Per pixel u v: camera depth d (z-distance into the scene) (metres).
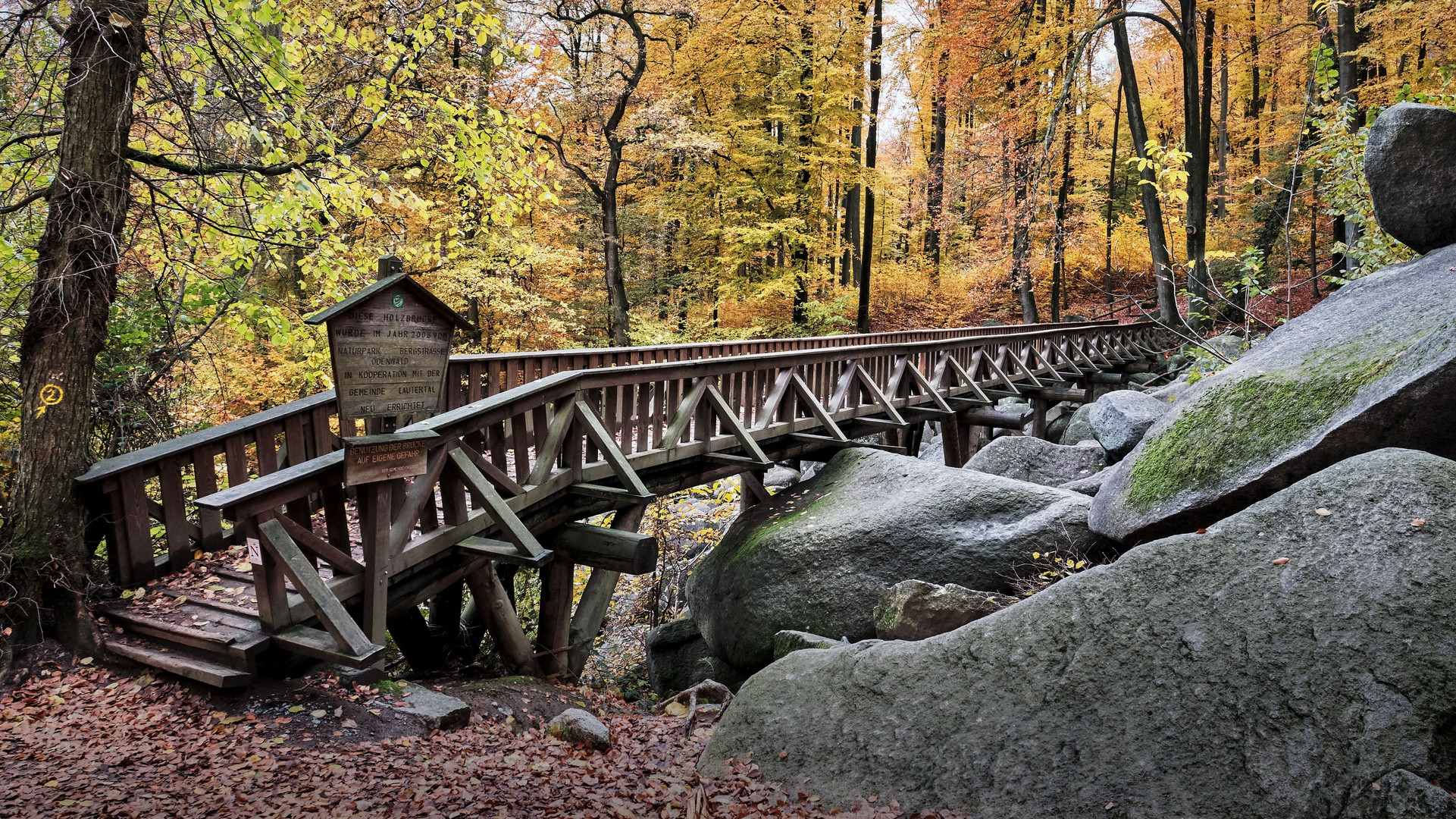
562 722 4.80
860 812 3.49
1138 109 18.02
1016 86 20.59
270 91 6.72
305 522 5.12
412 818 3.41
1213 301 20.78
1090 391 18.81
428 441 5.37
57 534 5.13
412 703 4.76
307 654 4.58
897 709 3.84
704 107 22.05
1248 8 22.06
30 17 5.68
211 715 4.44
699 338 22.50
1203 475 5.16
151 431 7.59
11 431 6.94
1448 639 2.97
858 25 20.81
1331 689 3.03
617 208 22.45
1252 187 25.23
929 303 27.02
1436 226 6.61
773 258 24.45
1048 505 6.67
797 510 8.09
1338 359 5.11
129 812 3.38
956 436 12.90
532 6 16.72
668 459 7.61
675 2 19.05
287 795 3.60
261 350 12.02
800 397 9.55
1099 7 18.98
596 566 6.49
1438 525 3.25
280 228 7.48
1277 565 3.42
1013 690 3.60
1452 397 4.20
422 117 8.54
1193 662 3.31
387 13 8.52
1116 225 27.55
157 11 6.16
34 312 5.29
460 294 15.84
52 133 6.27
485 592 6.20
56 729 4.25
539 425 6.61
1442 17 13.77
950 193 28.41
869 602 6.84
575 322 20.94
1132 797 3.13
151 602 5.21
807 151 21.00
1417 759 2.80
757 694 4.37
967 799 3.40
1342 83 15.22
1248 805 2.96
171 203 7.00
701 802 3.54
